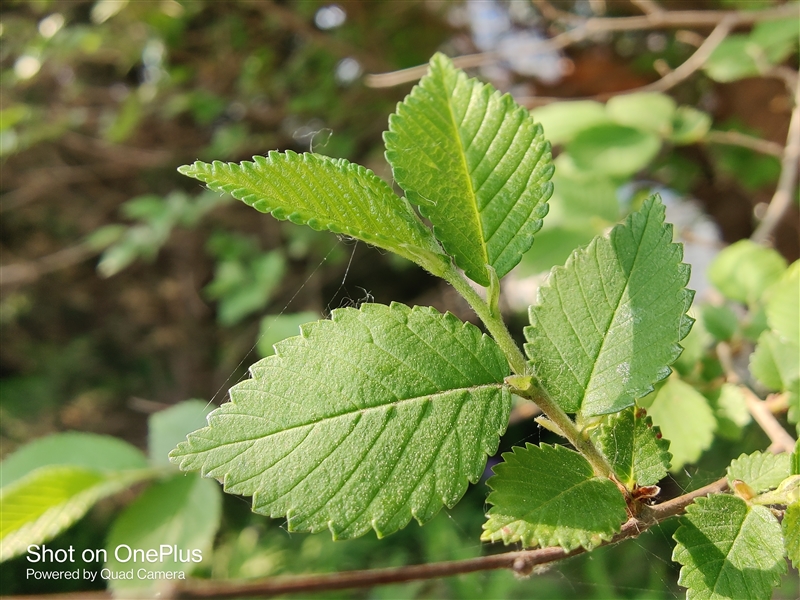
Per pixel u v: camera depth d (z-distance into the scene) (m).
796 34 0.30
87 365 0.79
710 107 0.45
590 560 0.39
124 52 0.58
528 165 0.10
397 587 0.47
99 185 0.72
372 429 0.09
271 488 0.08
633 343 0.10
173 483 0.22
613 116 0.31
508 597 0.43
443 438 0.09
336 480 0.09
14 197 0.68
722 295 0.22
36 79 0.58
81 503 0.19
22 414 0.75
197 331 0.77
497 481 0.09
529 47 0.40
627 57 0.50
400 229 0.09
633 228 0.10
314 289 0.66
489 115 0.11
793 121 0.28
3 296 0.75
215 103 0.57
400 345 0.09
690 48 0.46
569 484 0.09
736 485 0.10
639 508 0.10
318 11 0.59
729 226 0.47
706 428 0.16
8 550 0.18
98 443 0.22
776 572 0.09
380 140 0.57
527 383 0.09
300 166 0.09
